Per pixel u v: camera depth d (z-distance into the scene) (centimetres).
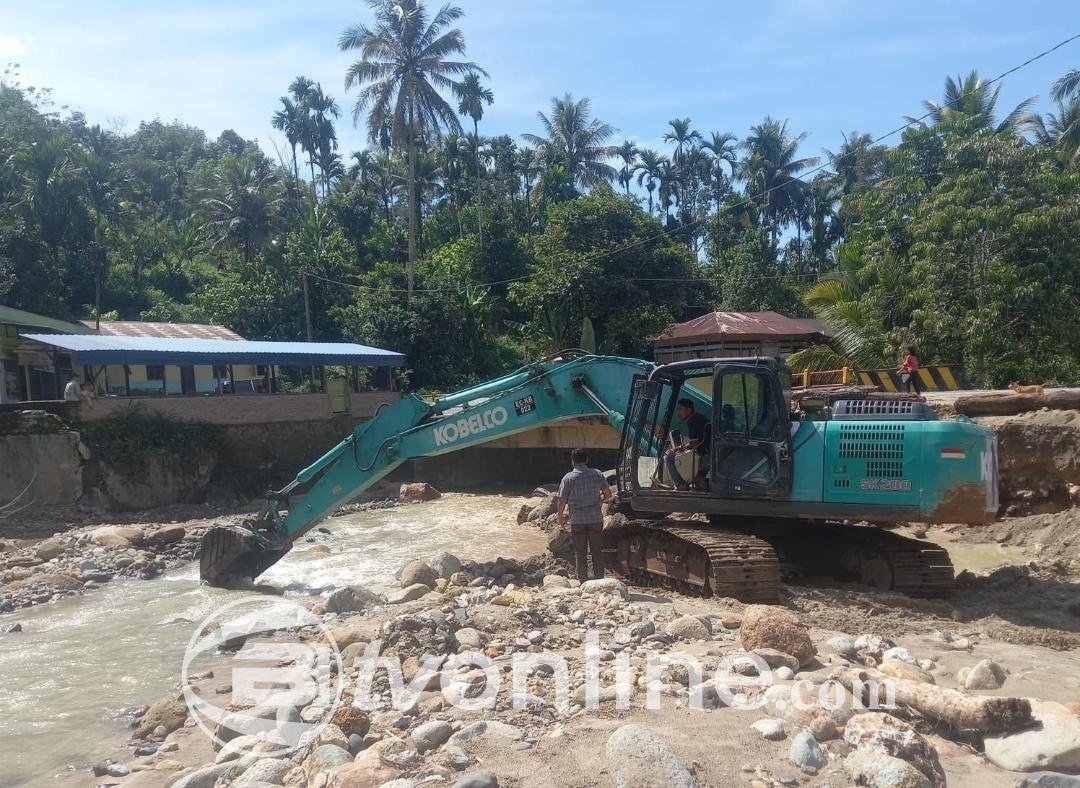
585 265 3575
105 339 2250
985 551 1280
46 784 543
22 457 1870
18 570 1250
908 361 2027
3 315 2480
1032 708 535
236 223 4775
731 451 947
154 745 595
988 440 863
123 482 1936
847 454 891
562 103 5991
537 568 1125
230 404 2252
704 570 910
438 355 3728
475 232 5047
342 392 2469
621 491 1036
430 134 4053
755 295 4531
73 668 801
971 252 2267
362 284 4209
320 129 6028
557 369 1137
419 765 474
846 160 5400
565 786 441
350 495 1189
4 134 4256
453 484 2403
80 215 4294
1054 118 3641
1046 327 2209
